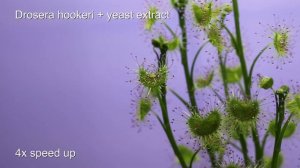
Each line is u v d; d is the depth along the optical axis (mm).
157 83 80
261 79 79
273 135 81
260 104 80
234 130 81
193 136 80
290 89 79
